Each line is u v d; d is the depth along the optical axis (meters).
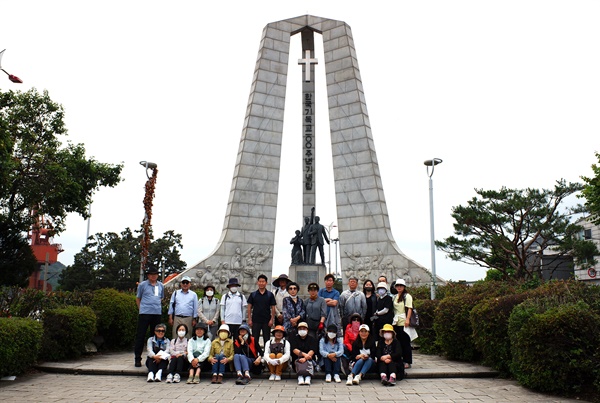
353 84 25.05
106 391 8.09
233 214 23.73
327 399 7.51
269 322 9.95
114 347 13.20
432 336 13.02
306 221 22.05
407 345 10.05
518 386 8.60
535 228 24.03
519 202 23.47
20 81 9.08
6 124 21.38
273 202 24.58
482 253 24.89
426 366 10.47
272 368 9.18
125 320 13.12
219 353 9.09
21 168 24.20
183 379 9.24
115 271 46.16
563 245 23.88
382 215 23.44
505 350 9.39
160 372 9.12
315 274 21.06
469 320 10.96
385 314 9.62
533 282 14.30
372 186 23.78
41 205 25.19
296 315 9.50
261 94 25.22
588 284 10.13
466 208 24.73
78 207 26.33
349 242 23.84
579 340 7.72
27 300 11.27
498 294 11.34
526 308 8.74
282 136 25.31
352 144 24.56
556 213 24.31
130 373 9.76
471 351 11.07
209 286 10.46
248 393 7.95
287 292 10.74
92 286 44.16
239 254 23.48
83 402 7.26
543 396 7.81
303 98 24.55
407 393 8.00
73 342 11.16
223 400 7.41
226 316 9.84
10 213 24.97
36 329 9.87
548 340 7.94
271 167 24.81
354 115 24.78
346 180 24.39
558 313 7.91
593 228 31.53
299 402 7.30
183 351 9.31
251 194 24.22
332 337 9.07
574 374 7.84
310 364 8.96
